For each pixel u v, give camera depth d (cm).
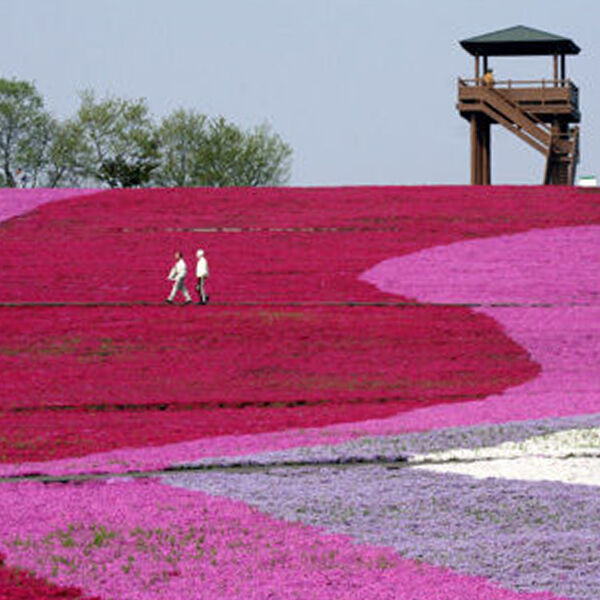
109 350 16625
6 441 10862
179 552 6825
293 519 7638
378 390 14562
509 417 12062
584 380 15462
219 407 13500
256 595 5959
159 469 9394
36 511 7812
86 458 9912
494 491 8388
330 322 18188
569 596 5972
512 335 17650
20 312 18762
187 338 17275
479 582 6212
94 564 6538
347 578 6297
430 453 9900
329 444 10456
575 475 9000
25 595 5909
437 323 18238
